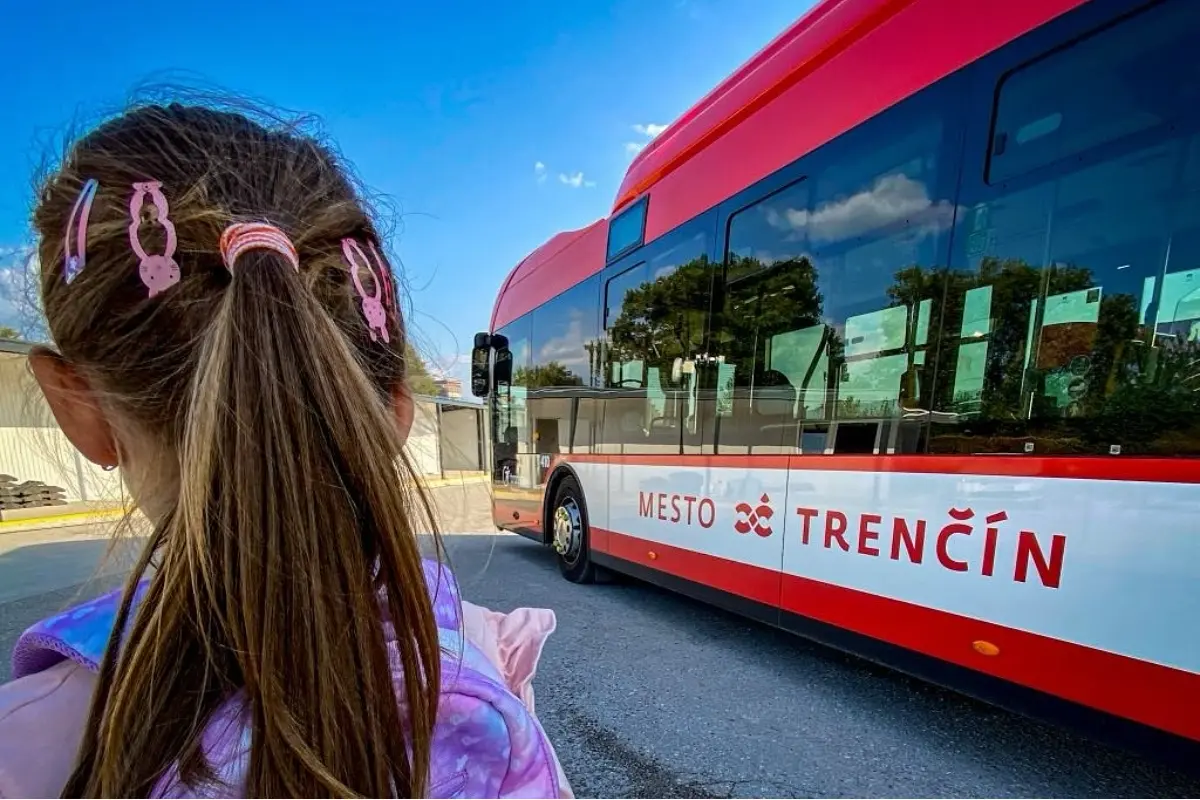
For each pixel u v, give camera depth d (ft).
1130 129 5.52
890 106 7.66
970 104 6.77
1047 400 6.09
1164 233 5.31
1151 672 5.29
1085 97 5.81
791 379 9.12
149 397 1.82
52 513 33.17
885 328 7.72
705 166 11.05
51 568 21.63
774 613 9.35
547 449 17.71
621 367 13.82
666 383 12.15
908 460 7.36
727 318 10.46
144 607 1.72
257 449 1.65
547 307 17.63
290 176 2.05
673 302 11.88
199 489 1.65
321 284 1.96
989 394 6.57
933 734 7.89
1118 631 5.50
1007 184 6.44
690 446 11.41
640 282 13.00
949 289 6.97
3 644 13.10
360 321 2.08
